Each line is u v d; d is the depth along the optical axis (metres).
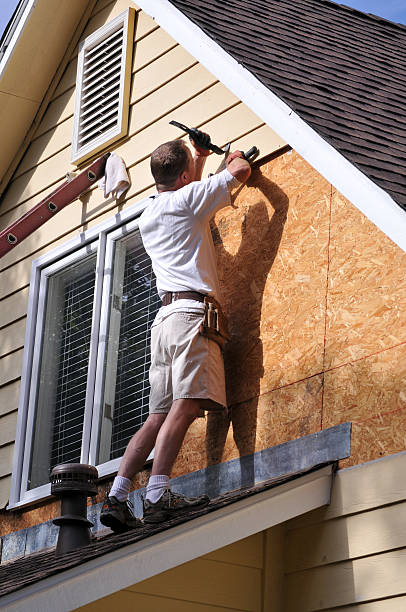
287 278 5.41
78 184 6.95
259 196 5.74
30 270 7.48
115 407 6.39
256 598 4.79
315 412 5.02
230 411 5.51
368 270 4.98
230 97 6.11
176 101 6.58
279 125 5.25
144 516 5.03
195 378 5.21
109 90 7.28
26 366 7.14
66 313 7.06
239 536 4.56
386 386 4.71
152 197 5.74
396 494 4.51
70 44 7.81
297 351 5.23
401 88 6.41
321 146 4.92
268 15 7.11
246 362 5.50
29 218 6.89
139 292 6.50
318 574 4.75
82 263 7.04
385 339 4.79
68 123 7.62
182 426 5.15
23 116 7.90
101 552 4.27
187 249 5.46
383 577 4.47
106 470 6.21
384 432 4.65
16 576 4.70
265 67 5.69
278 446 5.17
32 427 6.96
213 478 5.49
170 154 5.69
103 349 6.55
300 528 4.89
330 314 5.11
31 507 6.82
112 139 7.02
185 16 6.18
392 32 8.55
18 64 7.67
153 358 5.46
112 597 4.40
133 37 7.17
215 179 5.52
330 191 5.32
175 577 4.59
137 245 6.63
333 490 4.79
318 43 6.84
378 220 4.58
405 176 4.84
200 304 5.34
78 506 5.54
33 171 7.86
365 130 5.29
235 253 5.79
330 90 5.74
